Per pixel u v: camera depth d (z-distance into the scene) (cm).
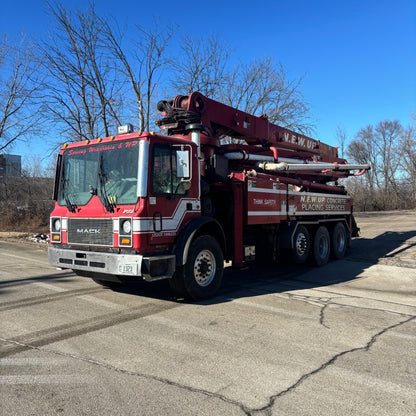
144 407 306
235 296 700
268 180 880
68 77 1659
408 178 5712
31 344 447
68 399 318
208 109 844
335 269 1029
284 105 2300
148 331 495
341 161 1392
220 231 718
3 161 2439
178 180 630
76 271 670
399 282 848
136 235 558
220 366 386
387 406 310
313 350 433
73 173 662
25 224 2147
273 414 296
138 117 1795
